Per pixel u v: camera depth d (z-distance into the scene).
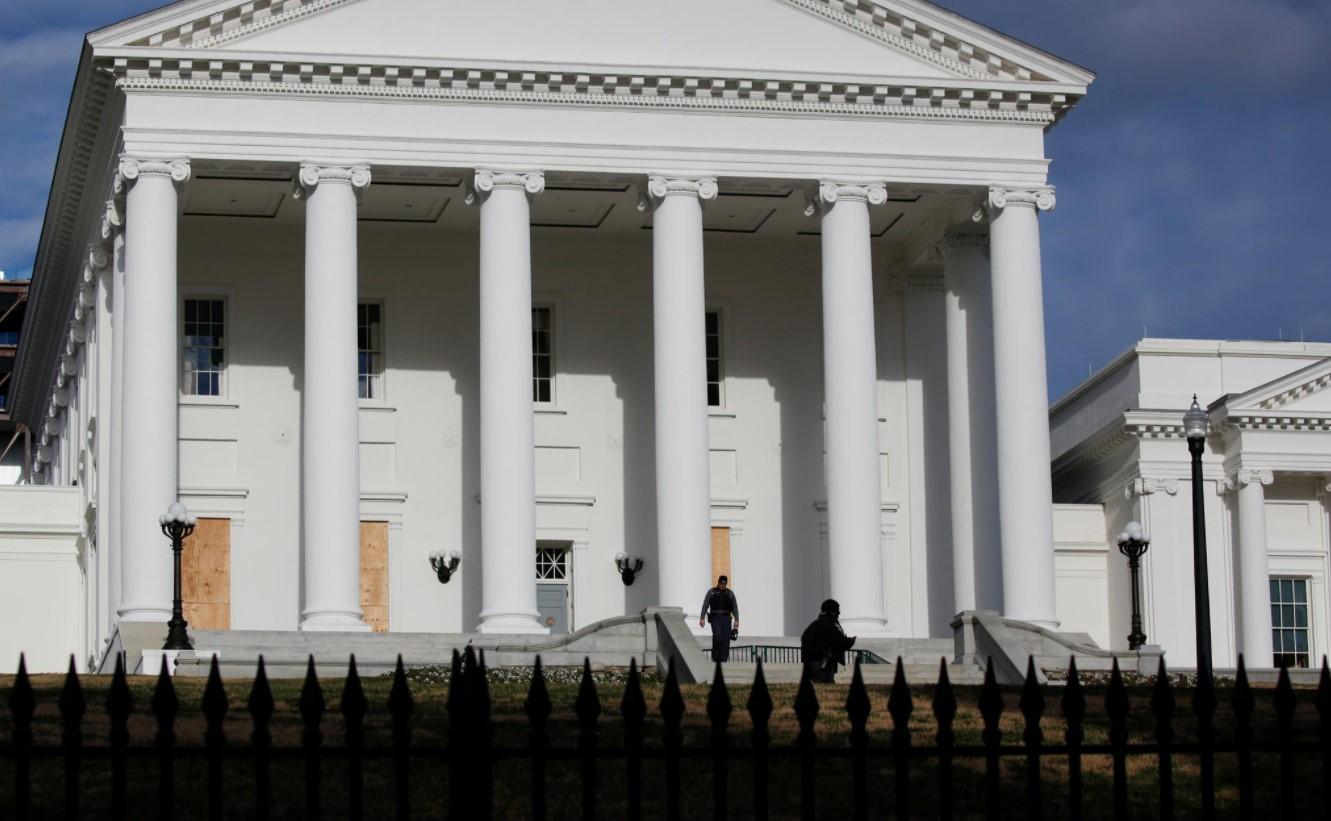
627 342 60.19
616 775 24.97
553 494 58.94
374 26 51.81
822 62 53.75
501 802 23.34
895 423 60.84
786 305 61.12
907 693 12.99
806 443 60.66
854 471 52.34
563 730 27.88
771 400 60.66
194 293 57.72
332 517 49.94
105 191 55.38
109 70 50.50
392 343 58.78
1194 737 27.98
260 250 58.09
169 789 12.37
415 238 59.25
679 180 52.78
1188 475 67.00
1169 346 68.62
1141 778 25.55
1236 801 24.20
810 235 60.97
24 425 93.38
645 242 60.59
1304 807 23.83
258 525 57.19
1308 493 68.31
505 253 51.75
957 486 56.91
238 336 57.75
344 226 51.09
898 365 61.09
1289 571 67.88
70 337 68.25
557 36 52.62
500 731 27.86
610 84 52.53
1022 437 53.34
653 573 59.34
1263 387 66.50
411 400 58.66
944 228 57.69
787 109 53.47
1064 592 67.31
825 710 30.77
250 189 54.41
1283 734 13.18
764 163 53.25
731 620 43.06
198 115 50.81
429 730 27.67
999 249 54.12
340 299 50.75
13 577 61.94
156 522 48.94
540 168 52.28
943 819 12.94
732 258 60.94
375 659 44.94
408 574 57.91
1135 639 48.88
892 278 61.44
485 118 52.22
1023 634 44.75
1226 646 66.50
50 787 23.16
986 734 13.04
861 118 53.81
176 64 50.44
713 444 60.16
